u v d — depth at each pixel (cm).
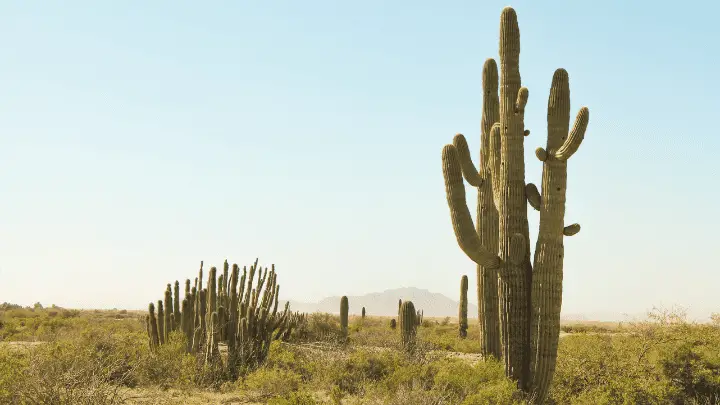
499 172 1266
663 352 1352
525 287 1191
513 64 1232
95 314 5412
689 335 1423
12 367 1085
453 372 1291
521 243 1183
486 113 1400
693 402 1262
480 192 1370
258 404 1289
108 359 1329
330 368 1491
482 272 1374
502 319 1209
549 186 1159
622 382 1257
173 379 1434
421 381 1288
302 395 1204
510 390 1117
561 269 1158
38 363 1078
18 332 2906
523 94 1206
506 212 1209
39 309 5625
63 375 1003
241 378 1459
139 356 1463
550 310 1148
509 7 1240
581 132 1123
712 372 1321
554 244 1152
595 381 1310
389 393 1222
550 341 1148
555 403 1241
